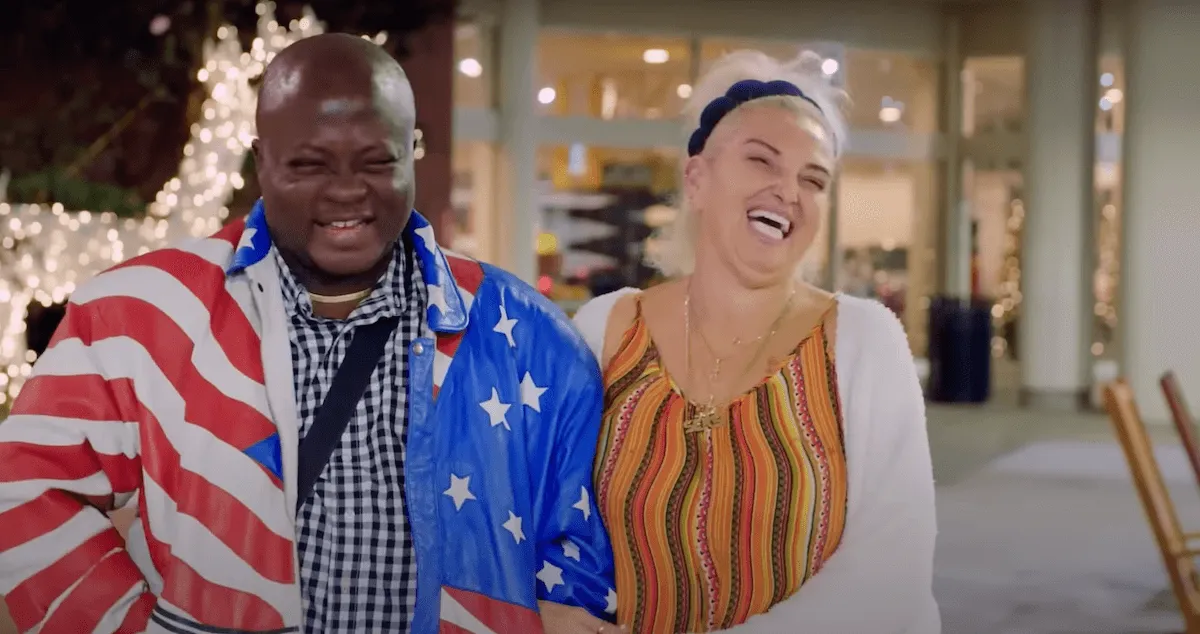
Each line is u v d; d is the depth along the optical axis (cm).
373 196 184
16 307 550
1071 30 1159
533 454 208
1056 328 1192
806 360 218
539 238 1199
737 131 223
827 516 211
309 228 185
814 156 221
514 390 205
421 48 909
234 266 191
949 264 1384
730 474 214
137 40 623
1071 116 1171
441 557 194
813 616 203
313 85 181
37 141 605
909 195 1380
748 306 223
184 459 185
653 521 216
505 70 1156
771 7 1263
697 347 226
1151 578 590
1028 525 701
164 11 616
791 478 211
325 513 190
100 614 181
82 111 637
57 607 180
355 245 186
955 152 1378
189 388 187
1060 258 1185
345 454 192
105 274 193
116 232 571
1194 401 1103
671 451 218
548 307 216
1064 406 1198
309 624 188
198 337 189
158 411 185
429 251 201
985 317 1241
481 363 203
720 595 213
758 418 216
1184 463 903
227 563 184
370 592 190
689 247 237
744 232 220
